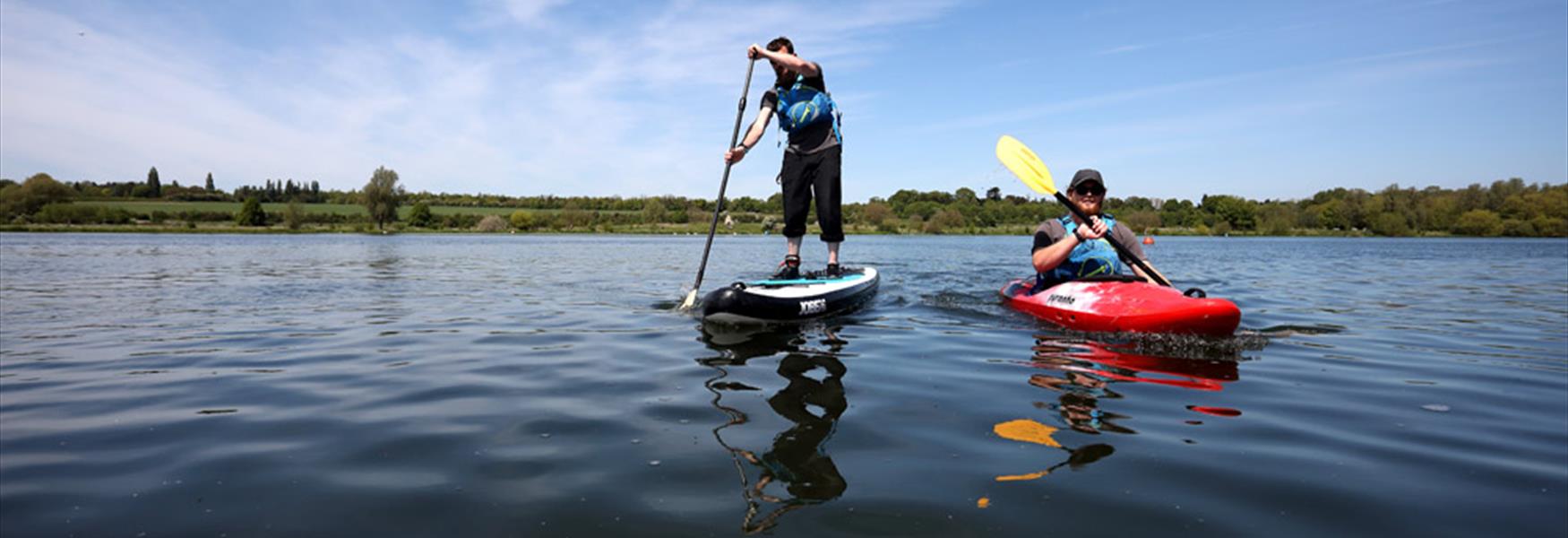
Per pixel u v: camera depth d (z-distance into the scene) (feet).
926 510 6.10
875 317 18.43
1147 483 6.77
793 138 20.39
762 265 43.93
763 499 6.33
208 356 13.24
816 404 9.67
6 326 16.83
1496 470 7.22
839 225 20.86
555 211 246.06
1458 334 16.24
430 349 13.91
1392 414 9.34
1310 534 5.71
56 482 6.82
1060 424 8.74
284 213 196.34
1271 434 8.41
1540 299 24.54
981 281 30.37
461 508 6.17
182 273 34.78
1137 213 209.87
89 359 12.95
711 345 14.20
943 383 10.93
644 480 6.83
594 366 12.24
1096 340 14.92
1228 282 32.17
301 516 6.03
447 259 50.42
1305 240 145.07
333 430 8.52
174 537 5.64
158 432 8.45
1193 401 9.95
